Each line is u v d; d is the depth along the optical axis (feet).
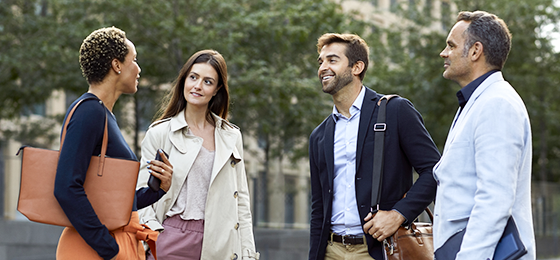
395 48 65.16
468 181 8.73
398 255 11.14
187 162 11.97
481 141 8.43
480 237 8.06
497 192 8.08
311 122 49.29
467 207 8.66
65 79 45.55
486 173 8.23
